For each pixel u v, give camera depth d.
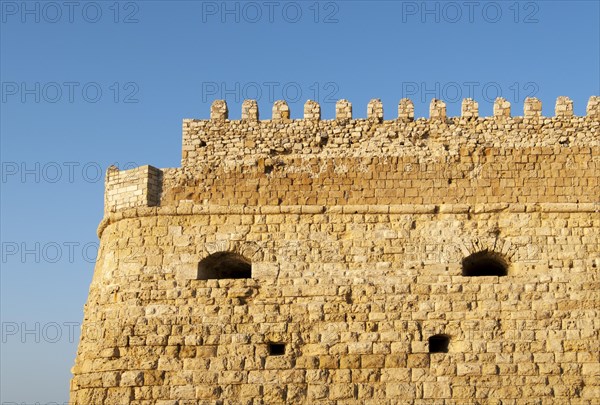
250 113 36.78
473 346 32.16
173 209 35.00
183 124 36.81
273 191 35.28
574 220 33.84
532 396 31.50
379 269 33.47
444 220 34.09
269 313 33.06
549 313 32.47
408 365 32.09
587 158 34.94
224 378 32.38
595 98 35.97
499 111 35.97
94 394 32.91
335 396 31.89
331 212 34.47
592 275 32.94
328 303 33.09
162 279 34.00
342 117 36.53
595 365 31.73
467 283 33.03
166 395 32.41
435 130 35.91
